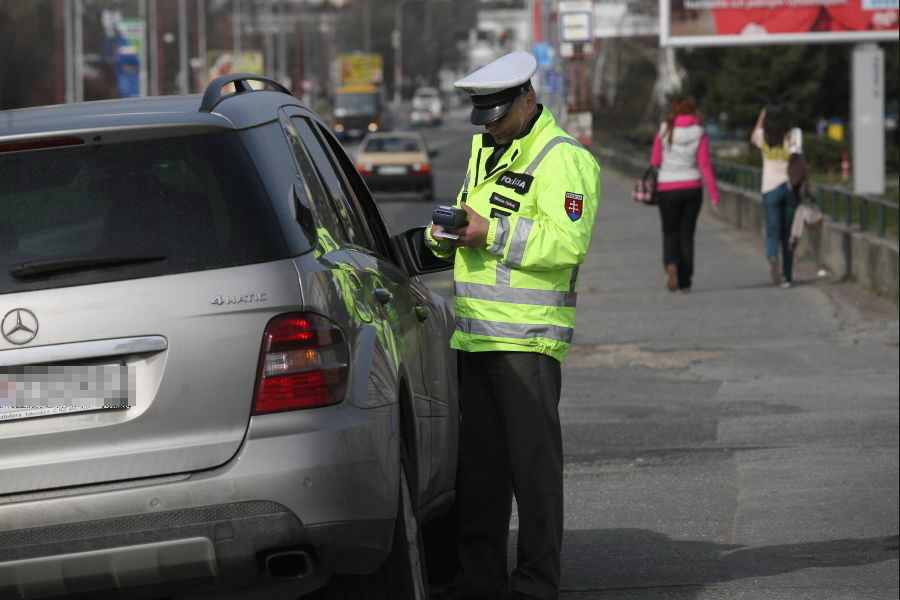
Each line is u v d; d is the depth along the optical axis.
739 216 80.31
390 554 15.22
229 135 14.67
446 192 131.75
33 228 14.05
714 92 148.00
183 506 13.78
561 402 35.69
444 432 19.00
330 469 14.04
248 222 14.31
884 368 38.69
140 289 13.92
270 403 14.05
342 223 16.95
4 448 13.79
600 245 75.69
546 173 17.44
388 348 15.71
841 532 22.61
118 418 13.87
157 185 14.27
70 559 13.70
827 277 57.41
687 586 19.73
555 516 17.83
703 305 51.12
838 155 117.38
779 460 28.16
